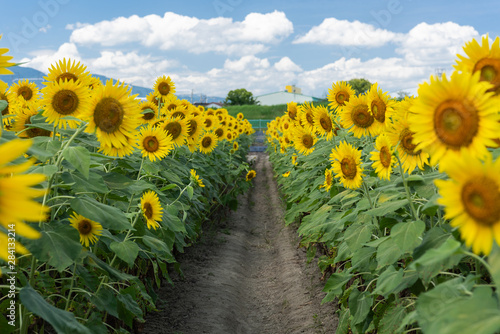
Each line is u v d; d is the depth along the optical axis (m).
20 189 0.81
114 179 3.12
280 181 12.38
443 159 1.70
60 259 2.37
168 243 4.93
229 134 12.96
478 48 2.12
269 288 7.52
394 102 3.80
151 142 4.57
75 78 3.44
